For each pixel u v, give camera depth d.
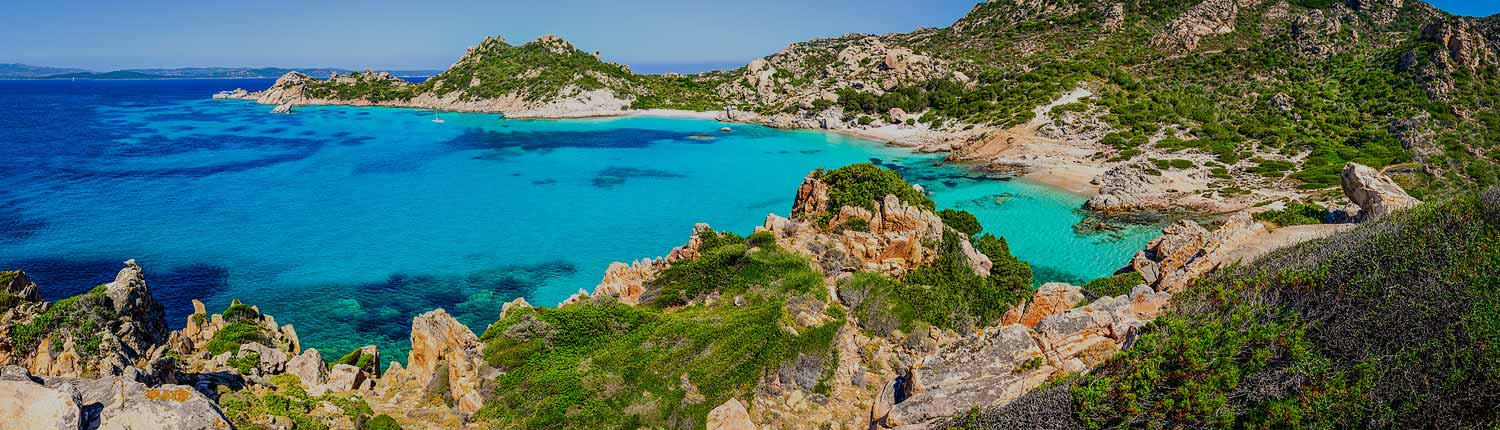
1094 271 51.59
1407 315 15.39
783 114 151.75
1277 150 86.25
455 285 51.16
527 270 54.62
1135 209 67.75
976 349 20.89
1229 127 100.56
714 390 24.47
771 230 39.34
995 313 36.12
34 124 162.88
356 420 22.62
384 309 46.59
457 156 112.44
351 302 47.59
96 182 87.81
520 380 24.55
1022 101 119.44
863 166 42.44
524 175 95.00
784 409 24.06
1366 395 13.94
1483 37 108.69
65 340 24.97
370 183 89.12
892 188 40.38
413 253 58.44
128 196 79.69
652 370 25.14
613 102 182.12
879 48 182.25
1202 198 66.75
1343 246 21.91
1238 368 15.69
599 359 25.62
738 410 21.70
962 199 74.94
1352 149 83.94
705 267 33.91
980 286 37.09
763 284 32.88
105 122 168.88
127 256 56.94
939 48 188.88
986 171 91.00
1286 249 28.52
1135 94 119.31
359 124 165.00
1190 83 126.81
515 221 69.50
